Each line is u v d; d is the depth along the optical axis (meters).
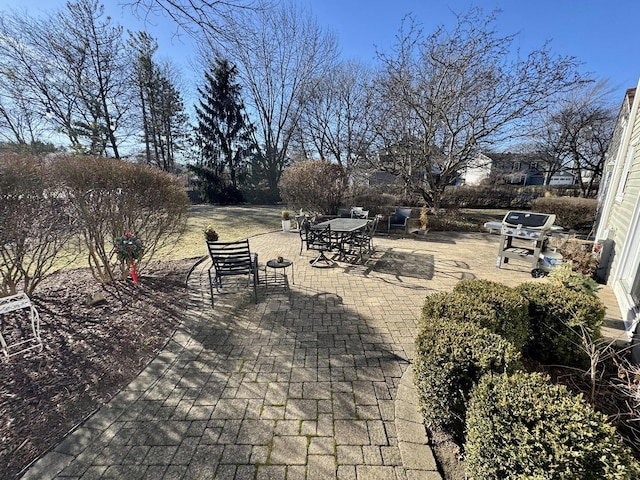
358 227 6.43
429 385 1.95
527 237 5.37
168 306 4.16
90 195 4.50
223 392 2.48
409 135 11.41
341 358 2.93
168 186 5.51
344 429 2.09
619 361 2.64
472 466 1.49
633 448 1.82
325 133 17.53
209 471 1.80
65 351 3.09
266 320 3.74
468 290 2.87
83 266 6.06
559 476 1.15
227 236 9.52
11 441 2.02
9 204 3.63
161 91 19.28
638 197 4.03
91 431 2.10
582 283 3.47
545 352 2.75
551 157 18.00
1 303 3.33
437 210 12.37
